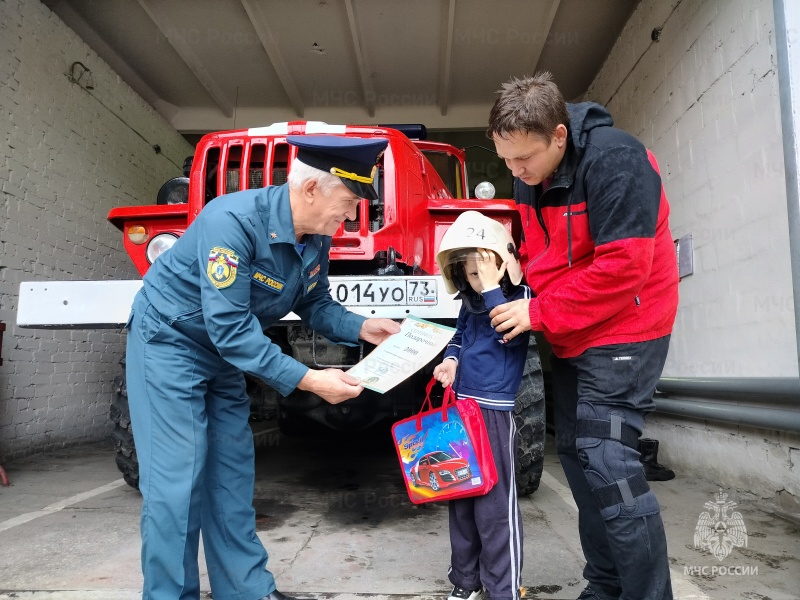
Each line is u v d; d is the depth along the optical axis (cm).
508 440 143
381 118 616
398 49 512
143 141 569
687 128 329
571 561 184
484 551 139
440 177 375
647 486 120
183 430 126
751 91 263
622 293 116
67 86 452
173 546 121
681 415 323
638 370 122
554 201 131
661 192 128
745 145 268
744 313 268
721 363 288
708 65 304
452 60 529
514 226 267
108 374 499
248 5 441
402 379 123
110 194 509
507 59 527
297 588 162
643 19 405
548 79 125
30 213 404
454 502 148
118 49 512
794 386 218
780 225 241
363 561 185
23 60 401
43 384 414
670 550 195
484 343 148
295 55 519
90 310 210
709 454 300
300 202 130
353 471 334
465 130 623
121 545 202
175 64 540
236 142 256
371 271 254
